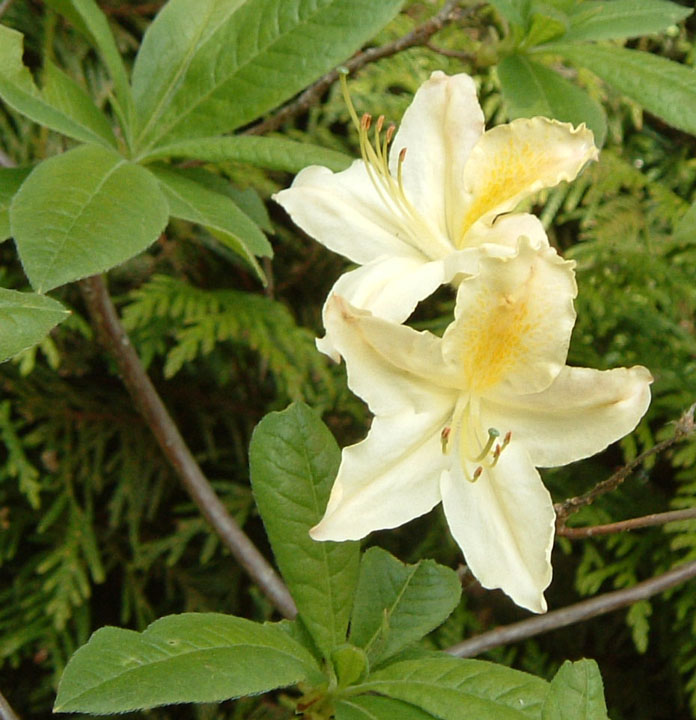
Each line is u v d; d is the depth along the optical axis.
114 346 0.39
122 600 0.47
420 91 0.31
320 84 0.38
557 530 0.31
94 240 0.28
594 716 0.24
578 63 0.34
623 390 0.27
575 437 0.27
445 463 0.27
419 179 0.30
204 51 0.34
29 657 0.47
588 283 0.47
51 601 0.44
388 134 0.30
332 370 0.46
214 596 0.47
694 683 0.44
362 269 0.29
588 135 0.29
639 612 0.43
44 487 0.45
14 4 0.45
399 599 0.30
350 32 0.33
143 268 0.47
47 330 0.25
